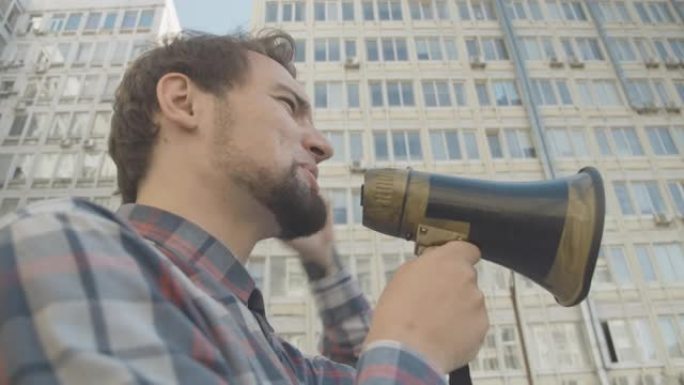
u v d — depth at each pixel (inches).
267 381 32.5
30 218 27.3
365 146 623.8
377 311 32.1
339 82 674.8
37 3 810.2
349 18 733.9
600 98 671.1
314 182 49.9
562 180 48.0
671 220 577.0
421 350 29.1
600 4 762.8
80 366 21.2
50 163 666.8
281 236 52.2
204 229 42.3
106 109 710.5
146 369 22.7
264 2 743.1
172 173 45.9
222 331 29.7
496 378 488.7
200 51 51.4
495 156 625.6
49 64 751.7
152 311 26.0
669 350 501.0
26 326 22.4
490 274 538.3
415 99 664.4
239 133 46.5
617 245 566.3
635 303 529.0
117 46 769.6
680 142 636.7
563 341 504.1
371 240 552.1
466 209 44.5
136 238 29.5
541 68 692.1
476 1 762.2
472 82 681.0
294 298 514.9
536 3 756.6
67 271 24.6
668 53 716.7
